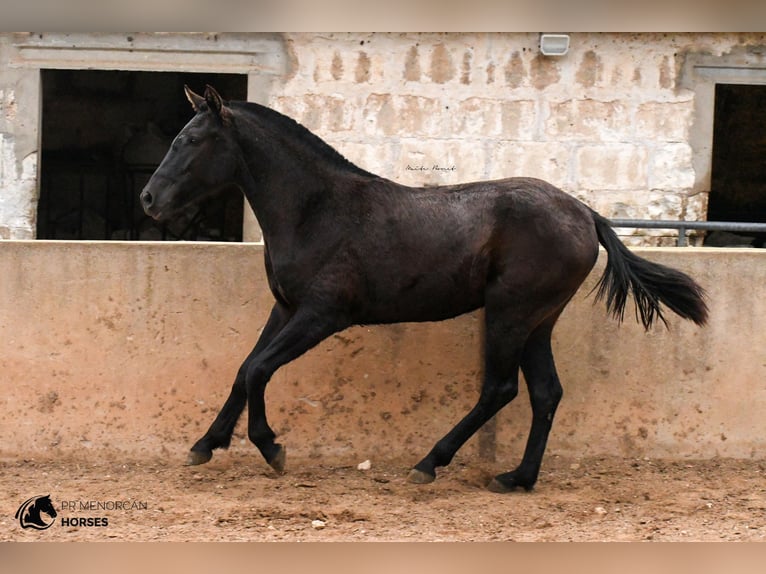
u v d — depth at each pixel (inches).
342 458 231.5
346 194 206.5
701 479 221.1
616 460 233.3
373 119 396.8
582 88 393.7
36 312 229.1
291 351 204.4
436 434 231.5
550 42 386.9
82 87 608.1
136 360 230.1
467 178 398.0
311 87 396.5
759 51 391.5
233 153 208.2
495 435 231.3
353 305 206.5
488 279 205.3
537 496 209.5
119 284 229.5
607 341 232.7
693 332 232.5
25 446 229.9
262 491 210.8
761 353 232.5
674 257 231.8
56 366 229.6
